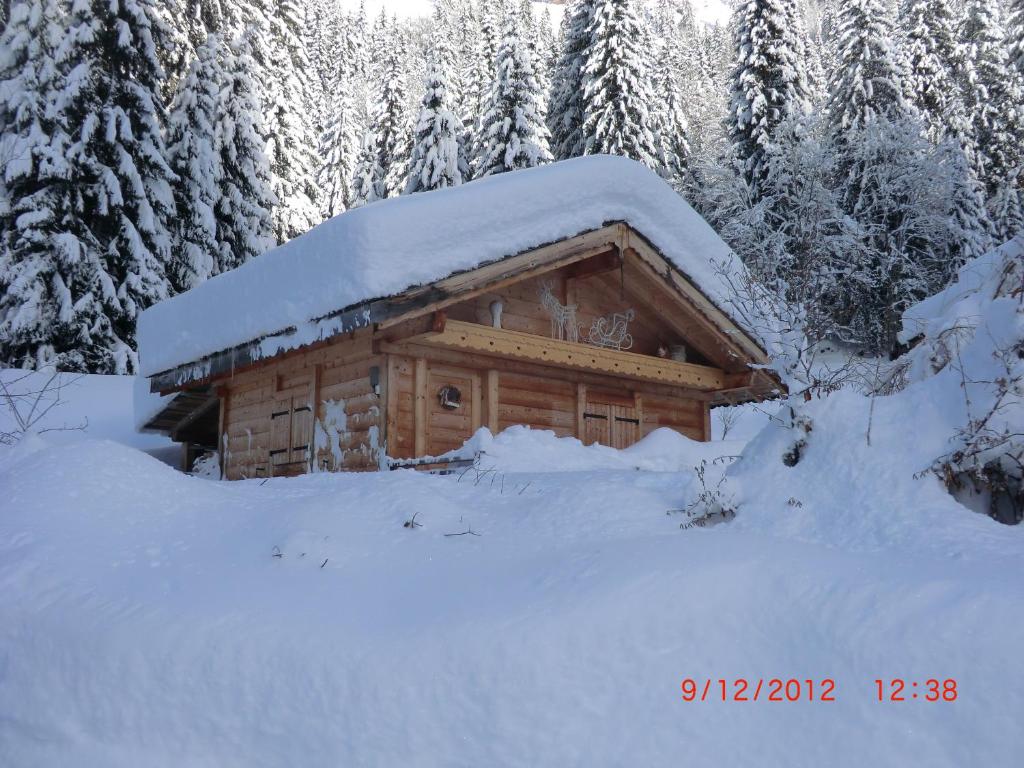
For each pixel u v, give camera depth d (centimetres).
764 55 3400
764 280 1027
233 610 492
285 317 1141
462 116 4753
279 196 3538
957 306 684
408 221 1042
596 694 409
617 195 1237
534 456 1012
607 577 477
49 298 2252
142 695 459
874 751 363
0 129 2358
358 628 468
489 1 4878
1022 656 366
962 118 3641
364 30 9975
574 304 1395
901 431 586
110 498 648
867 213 2808
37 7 2355
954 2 4169
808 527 547
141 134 2533
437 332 1100
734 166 3117
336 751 414
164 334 1444
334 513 621
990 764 342
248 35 3556
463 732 406
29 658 498
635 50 3591
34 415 1956
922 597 414
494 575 514
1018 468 554
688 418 1562
